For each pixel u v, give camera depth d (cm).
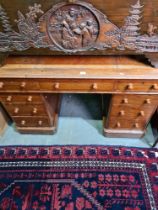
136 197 123
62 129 158
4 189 129
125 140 150
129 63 109
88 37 94
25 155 143
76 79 106
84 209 120
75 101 179
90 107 174
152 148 144
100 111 170
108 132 146
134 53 101
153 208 119
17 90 116
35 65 109
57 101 164
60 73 105
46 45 99
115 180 130
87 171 135
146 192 125
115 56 112
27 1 83
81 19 88
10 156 143
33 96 120
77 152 143
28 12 87
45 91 116
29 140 152
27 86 113
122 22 88
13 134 155
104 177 132
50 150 145
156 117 148
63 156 142
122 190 126
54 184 130
